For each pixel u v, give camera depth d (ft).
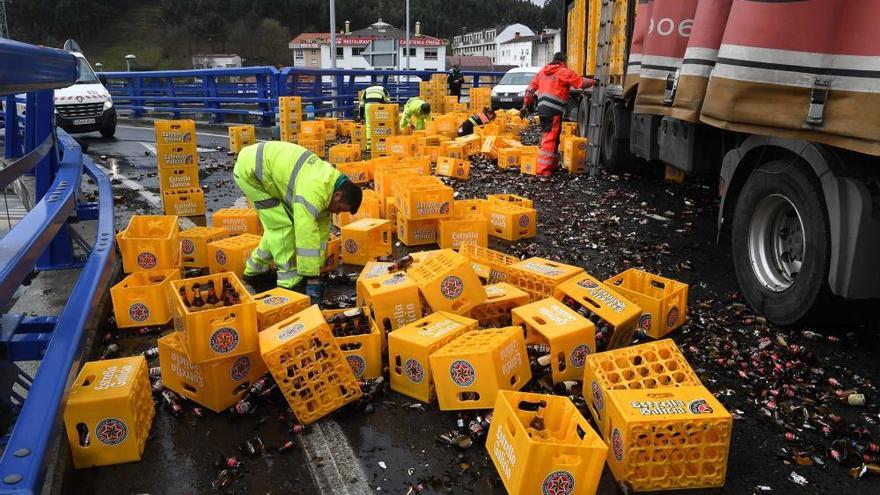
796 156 13.99
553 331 11.69
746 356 13.62
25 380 11.92
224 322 10.94
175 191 25.86
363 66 286.87
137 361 10.87
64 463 9.45
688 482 9.50
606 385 10.17
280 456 10.24
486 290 14.29
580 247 21.84
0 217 22.77
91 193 29.43
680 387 9.99
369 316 12.82
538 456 8.43
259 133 56.49
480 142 43.91
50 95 16.60
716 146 20.95
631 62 22.61
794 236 14.92
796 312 14.14
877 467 9.99
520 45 348.59
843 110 11.20
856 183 12.30
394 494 9.36
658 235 23.17
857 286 12.53
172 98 64.90
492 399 10.87
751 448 10.65
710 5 14.92
